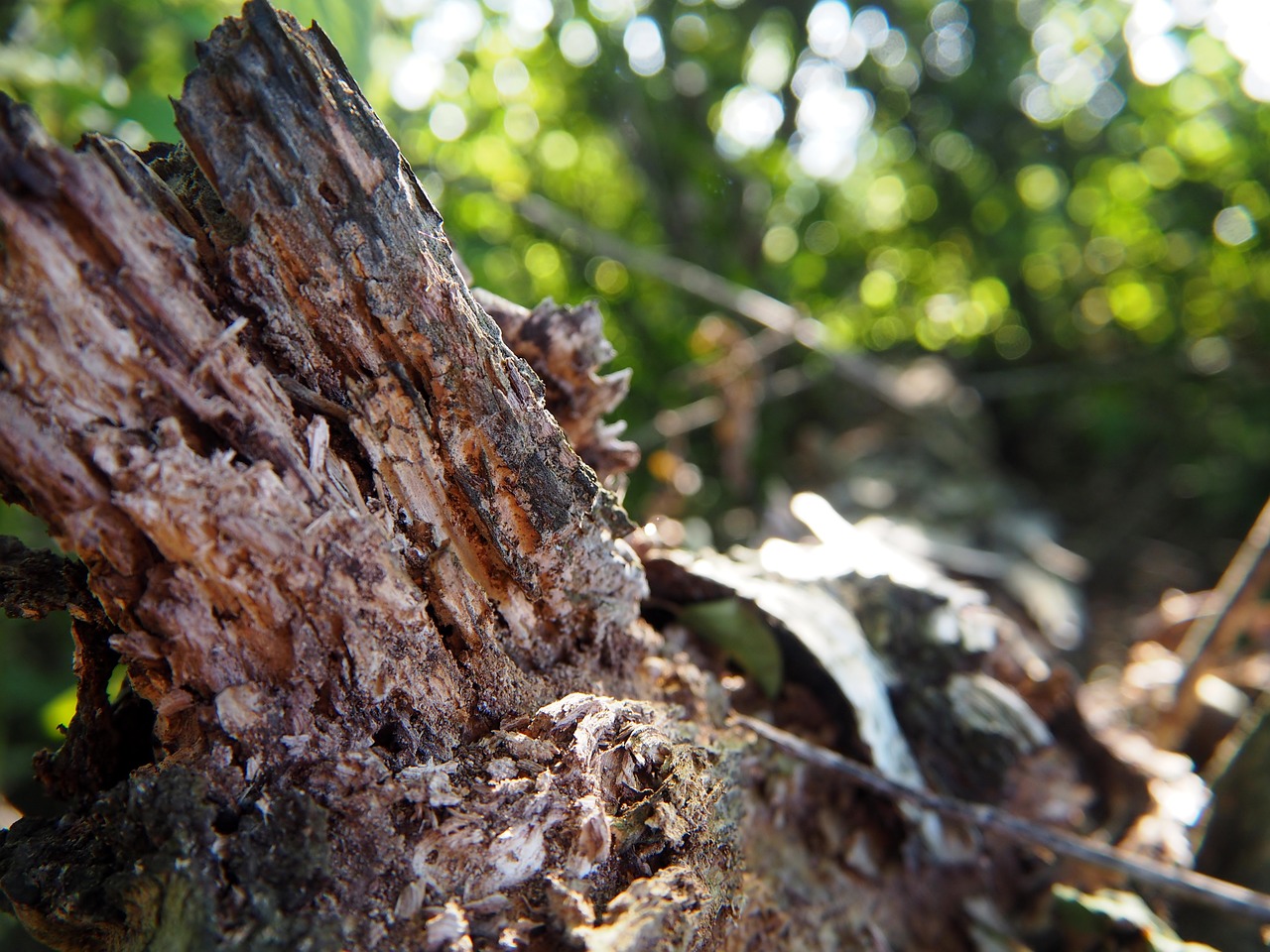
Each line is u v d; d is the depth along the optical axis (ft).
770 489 2.52
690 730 0.88
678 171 3.36
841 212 3.97
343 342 0.69
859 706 1.07
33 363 0.58
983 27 4.08
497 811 0.68
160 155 0.77
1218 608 1.86
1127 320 4.13
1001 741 1.17
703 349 2.54
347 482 0.68
